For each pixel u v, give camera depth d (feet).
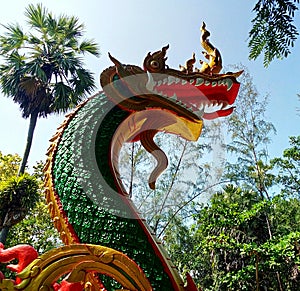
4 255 5.25
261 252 22.80
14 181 28.19
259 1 8.27
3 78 31.45
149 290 4.57
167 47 7.04
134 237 5.30
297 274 25.61
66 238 5.46
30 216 37.47
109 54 6.58
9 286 4.12
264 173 39.50
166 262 5.28
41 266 4.33
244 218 25.22
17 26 32.65
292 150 40.68
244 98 37.88
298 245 22.90
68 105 32.53
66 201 5.65
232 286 25.82
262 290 28.40
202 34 7.66
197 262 29.78
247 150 37.78
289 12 8.21
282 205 39.17
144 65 6.78
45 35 33.42
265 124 38.24
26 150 31.12
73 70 33.12
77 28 34.04
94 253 4.55
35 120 32.12
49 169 6.09
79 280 4.36
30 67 31.27
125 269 4.56
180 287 5.14
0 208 27.55
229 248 24.56
